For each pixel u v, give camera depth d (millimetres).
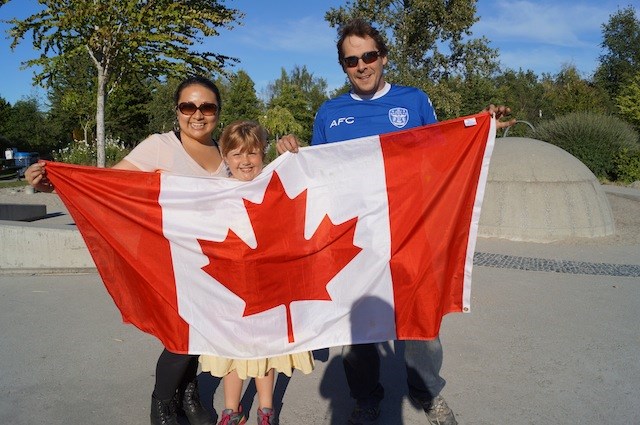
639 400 3582
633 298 5832
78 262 6887
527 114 46031
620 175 19922
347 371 3213
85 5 13523
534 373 4000
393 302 3086
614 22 48688
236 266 3053
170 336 3035
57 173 3010
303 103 53156
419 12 22953
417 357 3092
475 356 4309
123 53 14609
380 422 3328
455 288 3160
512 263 7449
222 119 47406
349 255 3123
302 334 3080
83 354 4348
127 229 3064
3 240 6984
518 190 9273
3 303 5668
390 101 3281
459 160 3113
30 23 13711
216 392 3727
